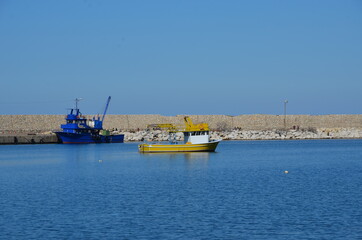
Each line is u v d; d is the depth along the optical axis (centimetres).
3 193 6688
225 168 9919
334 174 8862
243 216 5006
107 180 8019
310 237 4244
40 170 10050
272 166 10481
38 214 5178
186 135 13862
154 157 12719
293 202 5766
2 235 4359
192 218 4934
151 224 4706
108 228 4572
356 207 5444
